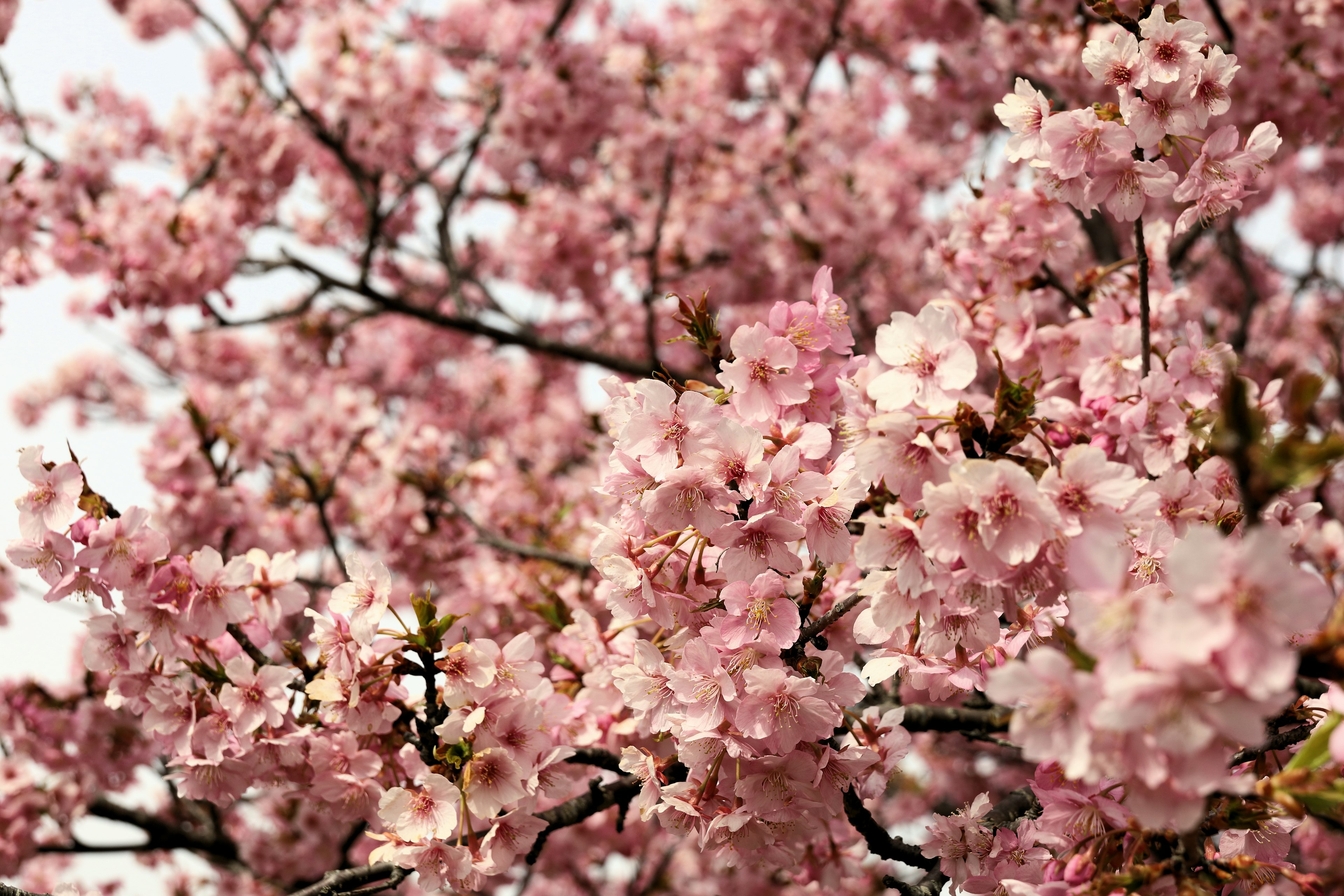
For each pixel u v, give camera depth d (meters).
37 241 5.93
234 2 7.16
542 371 9.67
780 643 2.31
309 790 3.09
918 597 2.14
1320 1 5.29
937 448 2.20
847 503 2.26
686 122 7.49
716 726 2.34
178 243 6.14
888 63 7.97
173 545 5.35
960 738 6.70
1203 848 2.04
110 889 6.91
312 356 8.52
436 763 2.71
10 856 5.73
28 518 2.77
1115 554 1.53
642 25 9.05
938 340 2.27
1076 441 2.98
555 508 7.06
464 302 7.27
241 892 7.10
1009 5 6.47
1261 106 5.44
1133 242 3.30
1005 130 7.57
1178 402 3.06
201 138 6.90
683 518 2.26
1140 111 2.63
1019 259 3.82
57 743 6.00
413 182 7.06
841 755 2.42
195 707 2.86
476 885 2.61
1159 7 2.58
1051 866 2.17
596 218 8.09
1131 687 1.42
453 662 2.66
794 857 2.62
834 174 7.98
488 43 8.38
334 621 2.71
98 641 2.89
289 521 6.39
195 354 8.88
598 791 3.11
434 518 6.19
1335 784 1.70
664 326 8.47
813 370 2.46
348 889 2.94
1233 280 9.49
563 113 7.38
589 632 3.11
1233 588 1.39
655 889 7.50
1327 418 8.12
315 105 6.88
